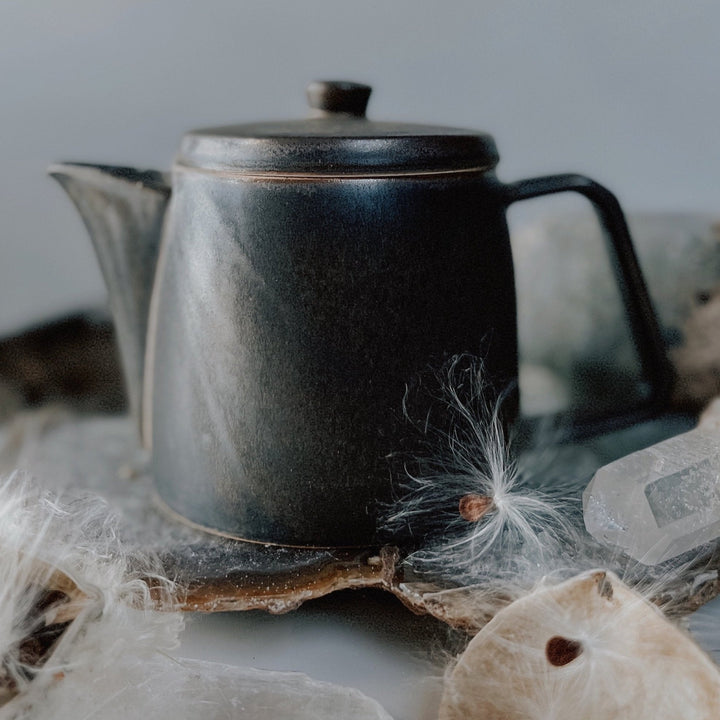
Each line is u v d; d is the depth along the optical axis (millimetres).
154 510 379
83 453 448
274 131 337
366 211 328
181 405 352
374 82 537
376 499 343
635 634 275
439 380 340
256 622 348
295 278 330
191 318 344
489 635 280
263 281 331
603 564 339
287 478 341
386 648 333
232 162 332
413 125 354
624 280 385
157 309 367
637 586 326
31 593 277
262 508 346
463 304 341
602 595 277
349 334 331
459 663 284
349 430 337
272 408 337
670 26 511
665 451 357
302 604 358
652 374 400
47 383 503
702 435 372
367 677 320
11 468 430
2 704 271
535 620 278
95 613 280
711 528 345
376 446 339
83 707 277
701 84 517
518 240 496
